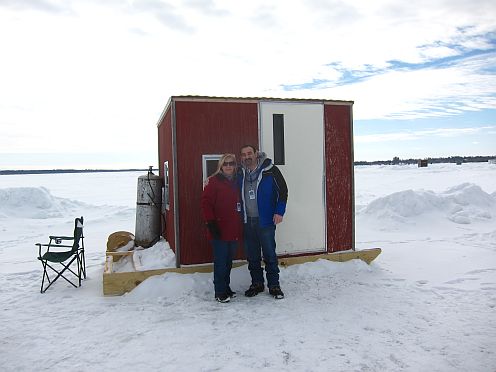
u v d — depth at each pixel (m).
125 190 33.12
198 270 5.52
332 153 6.20
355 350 3.62
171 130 5.65
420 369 3.29
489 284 5.48
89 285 5.80
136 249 6.77
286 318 4.36
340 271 5.96
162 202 7.10
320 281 5.62
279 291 5.00
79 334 4.05
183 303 4.88
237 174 5.12
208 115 5.59
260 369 3.33
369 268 6.12
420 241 8.67
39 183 45.69
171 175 5.95
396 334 3.94
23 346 3.79
